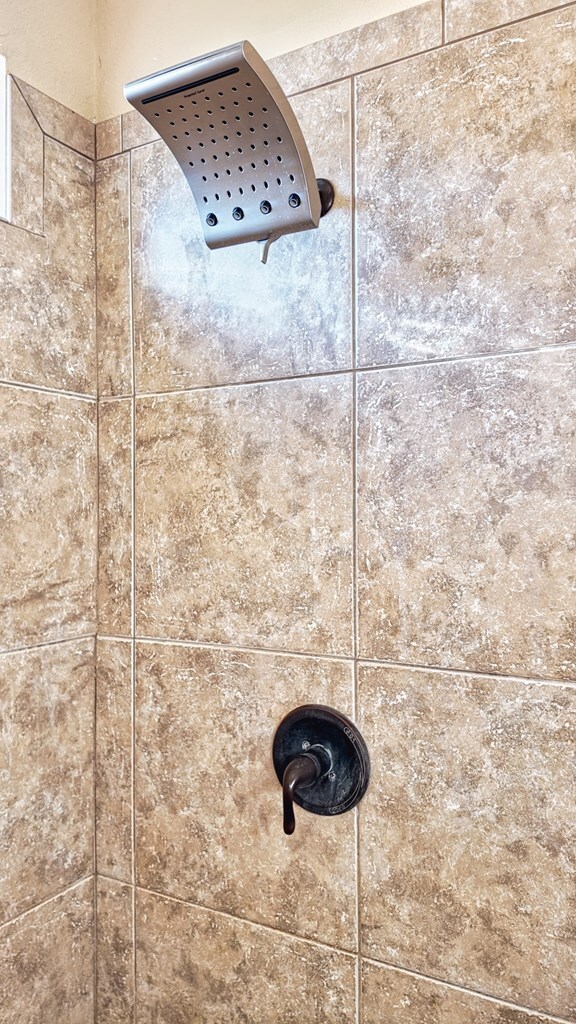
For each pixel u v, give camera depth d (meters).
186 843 0.98
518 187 0.75
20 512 0.94
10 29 0.94
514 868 0.75
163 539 1.00
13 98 0.94
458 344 0.79
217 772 0.95
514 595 0.76
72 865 1.02
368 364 0.84
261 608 0.91
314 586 0.87
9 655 0.93
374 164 0.83
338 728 0.85
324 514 0.87
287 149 0.75
